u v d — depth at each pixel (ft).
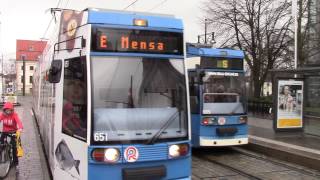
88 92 22.79
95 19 23.39
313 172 38.55
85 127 22.79
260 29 112.16
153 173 22.90
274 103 54.80
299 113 55.52
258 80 113.39
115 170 22.53
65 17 27.32
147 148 22.98
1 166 34.50
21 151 35.60
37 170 35.50
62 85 26.50
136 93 23.65
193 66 47.44
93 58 23.20
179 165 23.85
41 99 52.01
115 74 23.44
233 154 47.96
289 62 109.81
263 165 41.68
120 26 23.75
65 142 25.62
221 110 46.98
